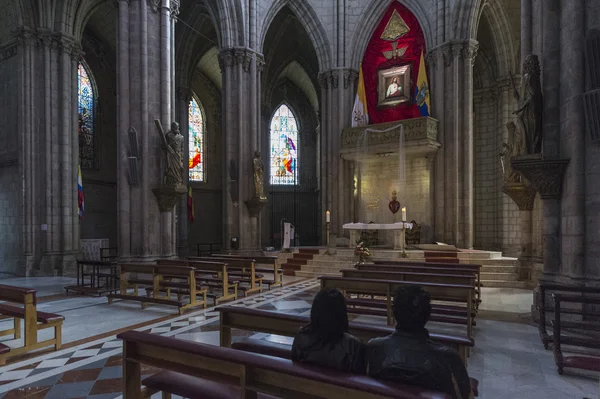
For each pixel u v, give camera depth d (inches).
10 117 734.5
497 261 613.3
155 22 580.4
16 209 717.3
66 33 738.2
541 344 283.4
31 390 202.1
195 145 1264.8
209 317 358.0
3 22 735.7
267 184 1370.6
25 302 255.9
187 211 1118.4
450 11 771.4
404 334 110.5
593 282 288.4
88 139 978.1
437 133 783.1
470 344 155.8
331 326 117.1
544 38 332.2
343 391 112.0
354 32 916.6
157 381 156.3
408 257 665.6
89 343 282.2
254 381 128.0
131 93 559.5
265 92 1305.4
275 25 1128.8
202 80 1290.6
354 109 882.8
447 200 770.8
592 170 292.4
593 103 282.8
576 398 195.9
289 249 807.7
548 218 331.9
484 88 954.7
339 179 899.4
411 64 874.8
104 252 929.5
